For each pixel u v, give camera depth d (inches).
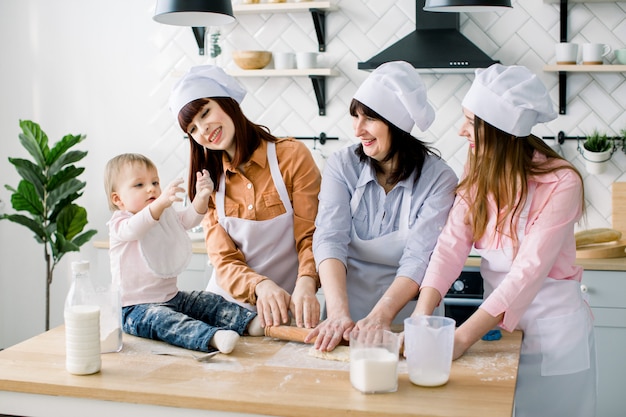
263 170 93.2
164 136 171.8
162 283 86.4
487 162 80.4
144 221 82.4
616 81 151.6
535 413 85.4
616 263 134.0
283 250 93.1
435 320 68.0
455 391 64.4
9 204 177.3
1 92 176.4
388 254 90.2
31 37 174.2
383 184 90.9
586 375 84.4
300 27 164.1
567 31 152.7
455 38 147.2
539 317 84.0
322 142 163.9
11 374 68.7
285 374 68.8
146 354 75.1
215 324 83.6
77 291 70.4
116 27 171.3
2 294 179.5
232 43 167.3
